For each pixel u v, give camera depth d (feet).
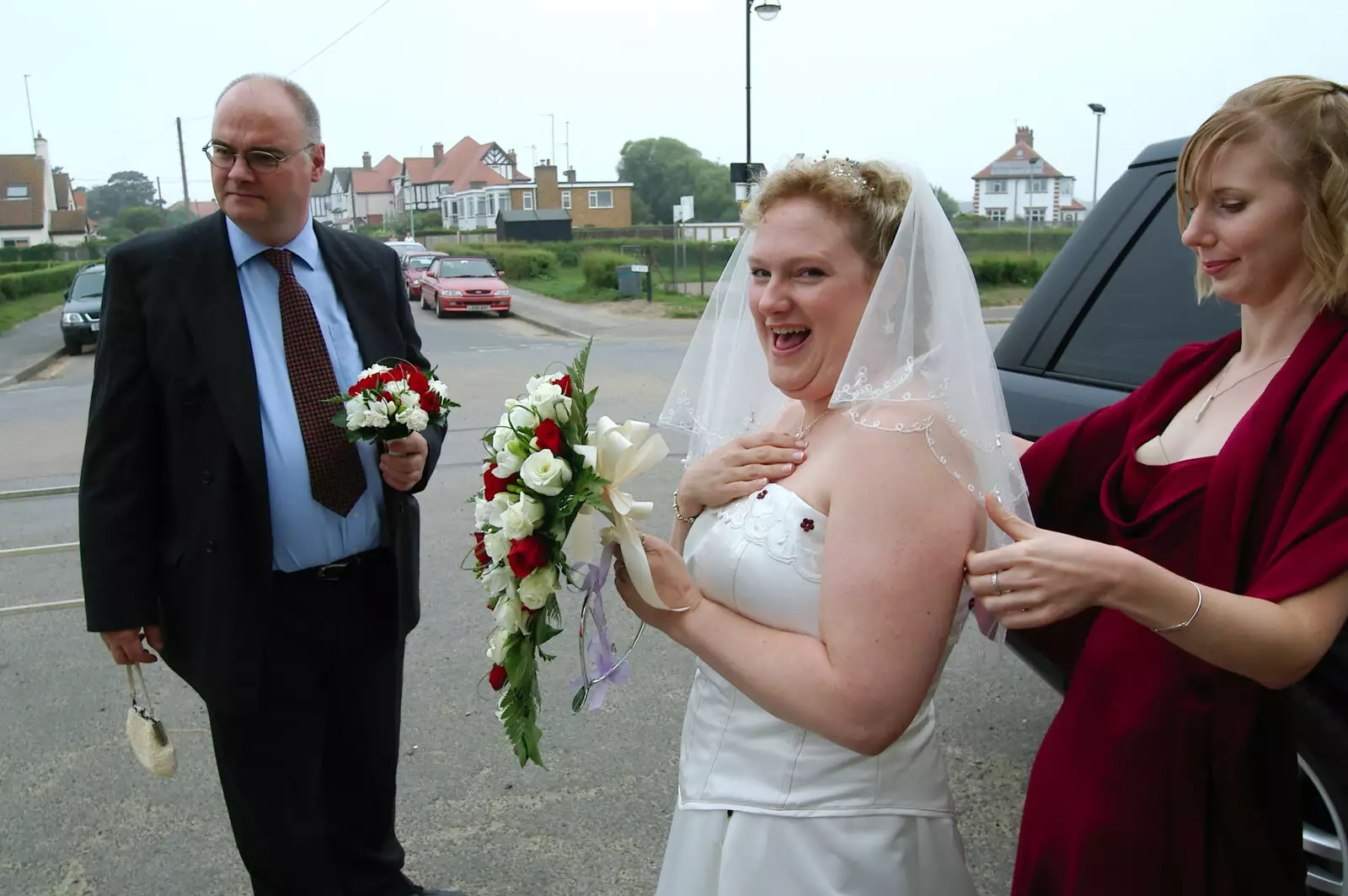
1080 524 6.44
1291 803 5.34
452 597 17.17
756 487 5.69
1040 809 5.72
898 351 5.26
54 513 23.34
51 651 15.44
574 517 5.41
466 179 303.07
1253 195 4.99
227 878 10.00
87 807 11.24
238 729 8.19
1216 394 5.47
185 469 7.83
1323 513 4.53
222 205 8.02
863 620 5.01
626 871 9.95
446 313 81.87
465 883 9.80
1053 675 9.01
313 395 8.21
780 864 5.53
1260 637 4.51
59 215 252.62
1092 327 10.55
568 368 5.93
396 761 9.10
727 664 5.33
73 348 59.57
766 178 5.79
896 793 5.56
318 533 8.23
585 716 13.00
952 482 5.17
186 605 7.94
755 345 6.97
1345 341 4.76
